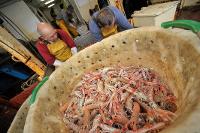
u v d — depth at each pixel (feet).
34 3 38.47
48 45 12.35
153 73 6.32
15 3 27.45
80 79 7.44
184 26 4.93
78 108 6.66
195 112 2.80
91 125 5.96
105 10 10.72
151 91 5.91
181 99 4.36
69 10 37.19
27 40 27.30
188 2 19.49
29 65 18.24
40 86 6.66
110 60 7.29
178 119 3.12
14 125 7.09
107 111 6.09
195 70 3.71
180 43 4.43
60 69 6.91
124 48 6.71
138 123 5.30
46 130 5.20
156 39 5.46
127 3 22.99
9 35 17.46
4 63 19.98
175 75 4.99
